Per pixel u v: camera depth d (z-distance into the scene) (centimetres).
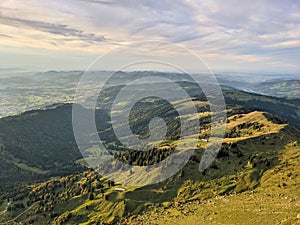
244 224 9594
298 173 14438
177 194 15638
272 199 12175
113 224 14838
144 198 16050
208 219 11438
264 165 16212
